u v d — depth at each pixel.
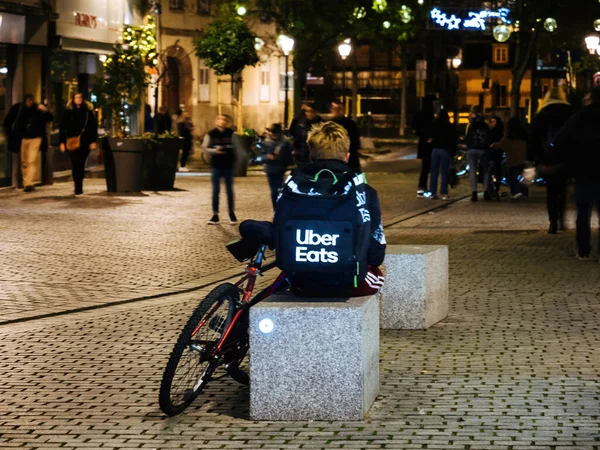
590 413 6.58
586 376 7.48
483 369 7.70
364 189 6.55
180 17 44.97
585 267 12.76
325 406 6.52
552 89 16.02
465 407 6.73
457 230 17.14
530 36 36.84
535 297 10.69
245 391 7.25
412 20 39.66
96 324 9.46
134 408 6.83
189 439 6.20
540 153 15.98
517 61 36.38
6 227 16.44
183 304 10.48
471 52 58.94
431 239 15.88
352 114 63.62
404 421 6.46
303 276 6.60
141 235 15.81
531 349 8.34
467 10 56.66
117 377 7.60
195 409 6.81
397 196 23.92
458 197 24.02
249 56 39.53
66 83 26.08
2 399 7.05
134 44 28.03
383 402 6.87
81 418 6.62
